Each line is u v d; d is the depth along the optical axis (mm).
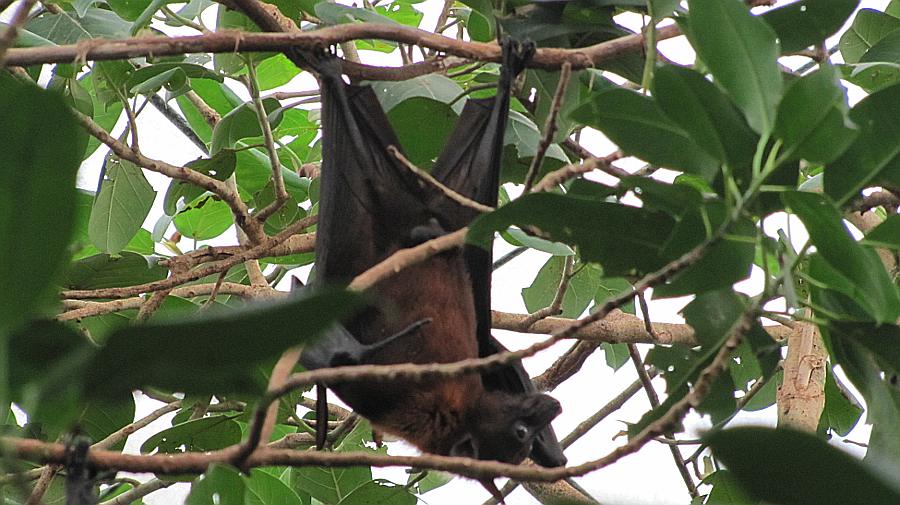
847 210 7773
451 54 9273
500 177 10492
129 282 12141
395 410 9719
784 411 10062
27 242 3660
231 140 11945
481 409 9891
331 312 3672
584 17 9875
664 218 6926
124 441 11289
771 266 9844
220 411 12117
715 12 6207
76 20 11781
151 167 10734
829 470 4172
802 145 5965
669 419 6004
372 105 10047
